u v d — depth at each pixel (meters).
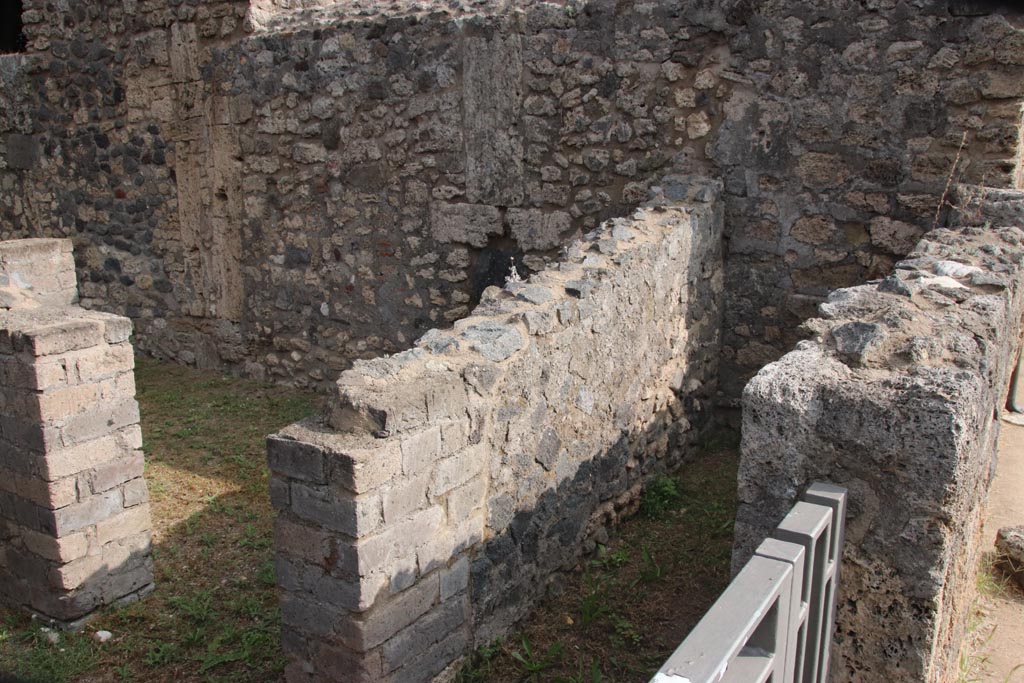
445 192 6.73
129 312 9.00
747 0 5.37
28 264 5.22
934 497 2.10
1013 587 4.05
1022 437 5.90
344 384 3.23
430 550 3.33
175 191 8.24
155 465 6.06
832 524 2.11
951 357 2.54
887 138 5.14
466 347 3.63
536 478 3.97
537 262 6.45
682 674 1.54
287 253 7.70
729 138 5.62
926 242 4.24
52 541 4.11
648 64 5.78
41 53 8.93
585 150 6.11
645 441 5.05
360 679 3.13
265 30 7.39
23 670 3.87
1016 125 4.78
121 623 4.27
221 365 8.38
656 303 4.93
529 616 4.02
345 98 7.02
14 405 4.05
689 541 4.67
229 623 4.23
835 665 2.31
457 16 6.38
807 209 5.47
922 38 4.93
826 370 2.36
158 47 7.95
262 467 6.01
